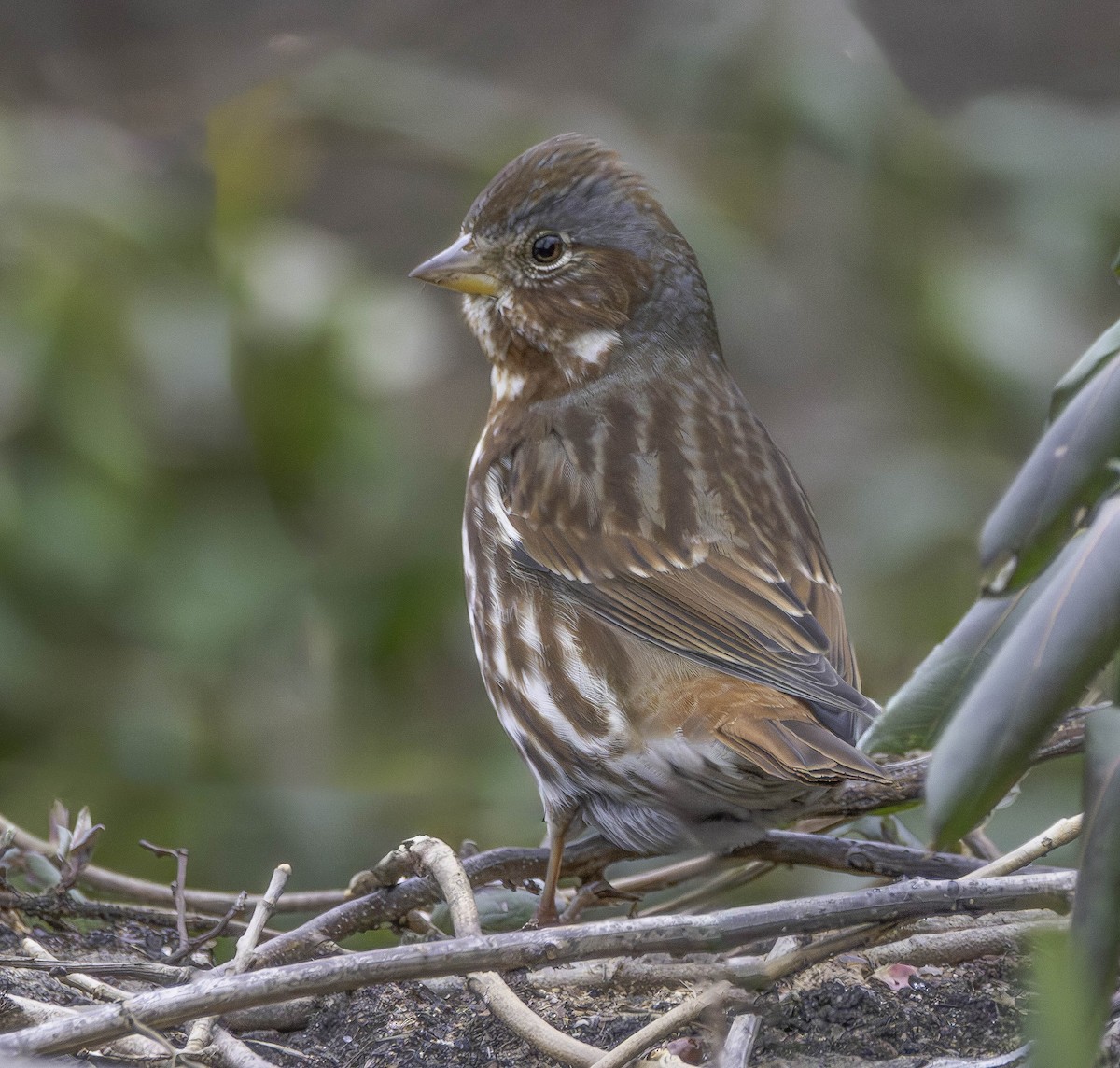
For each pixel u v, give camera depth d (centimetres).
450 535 1208
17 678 1066
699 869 718
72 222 1128
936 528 1169
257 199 1207
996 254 1248
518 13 1666
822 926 529
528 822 1105
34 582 1075
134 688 1102
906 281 1280
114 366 1088
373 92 1355
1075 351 1250
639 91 1388
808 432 1375
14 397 1066
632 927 517
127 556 1081
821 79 1268
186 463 1130
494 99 1384
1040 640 388
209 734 1115
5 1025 531
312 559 1160
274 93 1288
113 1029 485
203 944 622
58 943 661
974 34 1742
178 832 1067
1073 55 1744
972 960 596
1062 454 403
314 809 1080
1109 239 1242
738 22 1293
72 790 1071
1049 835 600
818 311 1352
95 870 712
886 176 1286
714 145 1331
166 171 1503
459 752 1151
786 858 683
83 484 1075
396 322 1166
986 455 1211
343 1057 568
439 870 603
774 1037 554
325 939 608
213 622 1108
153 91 1638
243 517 1129
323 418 1138
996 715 387
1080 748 630
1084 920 399
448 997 588
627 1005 591
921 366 1247
